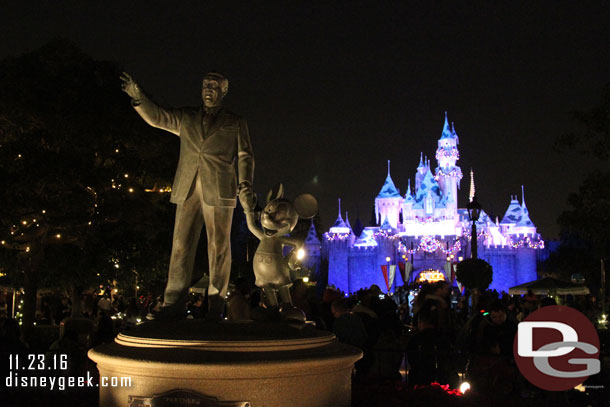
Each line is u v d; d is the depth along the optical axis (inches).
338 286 3909.9
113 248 906.1
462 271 652.1
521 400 297.4
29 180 769.6
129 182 888.9
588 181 771.4
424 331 365.4
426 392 291.6
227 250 246.4
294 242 255.0
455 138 4215.1
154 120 251.9
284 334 219.3
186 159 249.4
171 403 200.4
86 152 839.7
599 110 757.3
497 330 336.2
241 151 254.2
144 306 1013.8
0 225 794.2
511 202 4077.3
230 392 199.8
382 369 375.2
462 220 4045.3
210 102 253.1
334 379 220.2
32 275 834.2
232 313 254.5
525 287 1285.7
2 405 269.4
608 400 360.2
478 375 324.8
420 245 3843.5
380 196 4141.2
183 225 249.6
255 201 249.8
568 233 2743.6
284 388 204.8
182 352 205.2
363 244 3934.5
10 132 851.4
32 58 838.5
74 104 816.3
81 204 802.8
